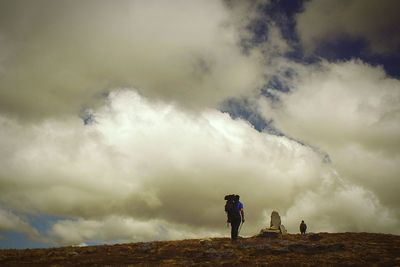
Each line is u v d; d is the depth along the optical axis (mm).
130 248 20000
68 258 18062
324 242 21141
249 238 23891
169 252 18953
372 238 22500
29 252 19547
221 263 16031
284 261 16156
